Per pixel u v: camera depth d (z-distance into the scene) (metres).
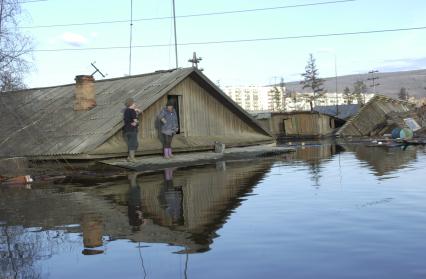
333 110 65.44
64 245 6.74
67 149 17.86
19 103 18.42
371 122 46.00
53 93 24.81
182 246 6.38
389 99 47.66
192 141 22.56
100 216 8.68
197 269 5.38
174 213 8.66
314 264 5.41
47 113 21.25
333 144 35.00
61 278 5.33
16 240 7.16
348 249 5.96
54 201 10.70
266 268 5.33
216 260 5.69
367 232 6.77
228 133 25.16
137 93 21.41
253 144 25.92
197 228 7.39
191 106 23.22
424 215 7.77
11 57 17.55
